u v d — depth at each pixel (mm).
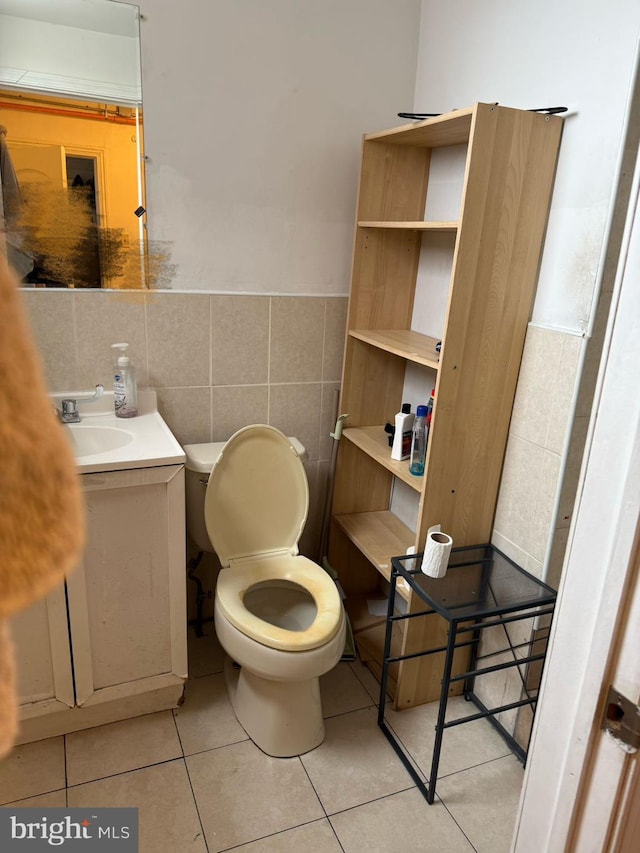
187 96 1805
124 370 1879
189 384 2062
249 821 1548
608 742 676
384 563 2020
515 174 1514
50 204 1743
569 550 703
